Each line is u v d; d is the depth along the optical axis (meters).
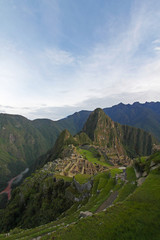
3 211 94.00
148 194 24.05
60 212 52.59
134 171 47.22
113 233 16.84
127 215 19.58
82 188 52.25
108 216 20.23
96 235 17.03
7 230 72.44
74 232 18.30
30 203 76.06
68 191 57.03
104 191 39.44
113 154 129.00
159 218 17.86
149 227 16.75
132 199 23.66
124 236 16.16
